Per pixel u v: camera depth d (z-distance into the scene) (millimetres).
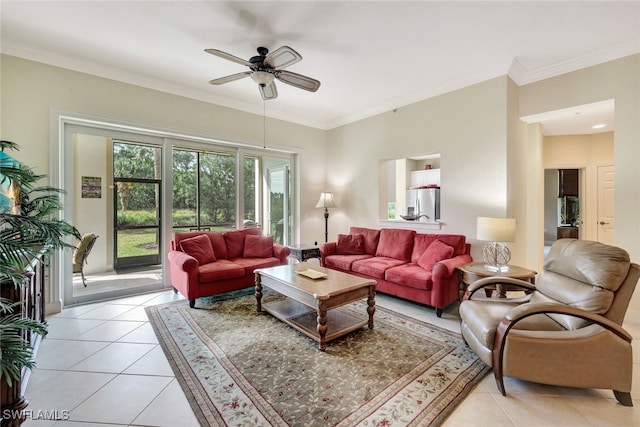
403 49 2900
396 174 6562
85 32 2625
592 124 4270
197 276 3154
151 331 2619
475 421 1548
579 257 1990
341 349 2301
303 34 2645
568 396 1755
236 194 4660
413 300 3154
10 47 2795
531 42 2770
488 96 3393
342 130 5289
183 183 4137
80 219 3377
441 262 3023
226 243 4031
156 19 2430
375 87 3865
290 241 5328
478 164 3498
